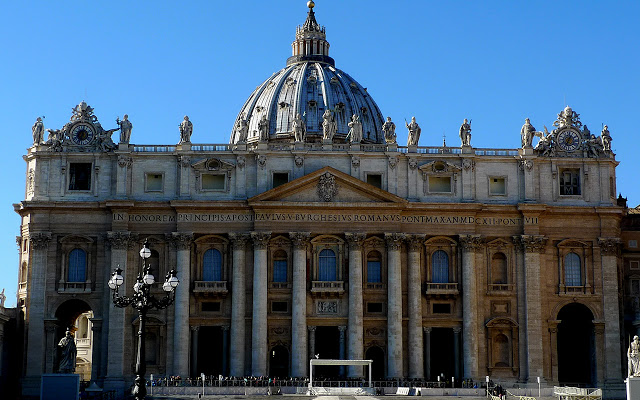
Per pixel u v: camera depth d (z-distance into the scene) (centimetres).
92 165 12100
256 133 18625
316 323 11819
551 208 12031
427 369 11844
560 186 12269
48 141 12144
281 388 10931
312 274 11900
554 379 11844
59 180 12069
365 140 18925
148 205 11862
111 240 11825
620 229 12456
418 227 11988
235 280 11806
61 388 8694
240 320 11744
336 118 18725
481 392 10819
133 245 11919
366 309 11906
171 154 12044
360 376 11619
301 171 12006
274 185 12031
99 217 11994
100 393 9825
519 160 12169
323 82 19238
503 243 12069
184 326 11700
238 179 12025
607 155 12275
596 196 12212
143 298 6519
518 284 11994
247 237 11875
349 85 19712
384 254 11969
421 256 12031
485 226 12088
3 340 11575
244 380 11175
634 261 12706
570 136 12300
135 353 11706
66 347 9906
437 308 11962
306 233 11825
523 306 11944
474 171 12144
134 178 12038
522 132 12275
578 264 12119
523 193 12119
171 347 11706
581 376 12394
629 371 8038
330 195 11862
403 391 10831
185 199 11894
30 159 12219
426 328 11888
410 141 12138
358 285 11806
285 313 11838
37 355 11694
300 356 11662
